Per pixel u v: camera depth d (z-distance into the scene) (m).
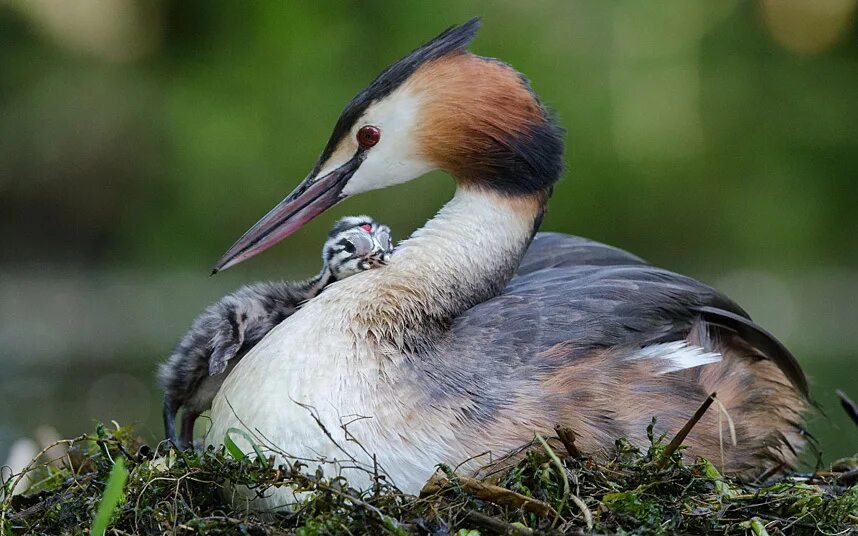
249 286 10.09
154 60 33.38
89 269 29.59
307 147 31.84
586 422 8.80
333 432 8.33
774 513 7.97
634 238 32.22
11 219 30.34
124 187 31.03
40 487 9.37
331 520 7.30
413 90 9.66
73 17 32.75
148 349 19.73
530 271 10.80
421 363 8.70
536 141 9.62
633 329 9.32
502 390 8.72
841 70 35.00
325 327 8.72
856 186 33.56
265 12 33.09
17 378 17.36
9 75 31.55
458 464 8.43
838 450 13.77
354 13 33.47
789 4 34.50
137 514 7.66
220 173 31.30
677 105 32.91
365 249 9.72
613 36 33.16
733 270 30.05
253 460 8.30
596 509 7.75
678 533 7.57
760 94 33.91
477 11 32.78
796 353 19.36
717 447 9.24
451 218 9.59
